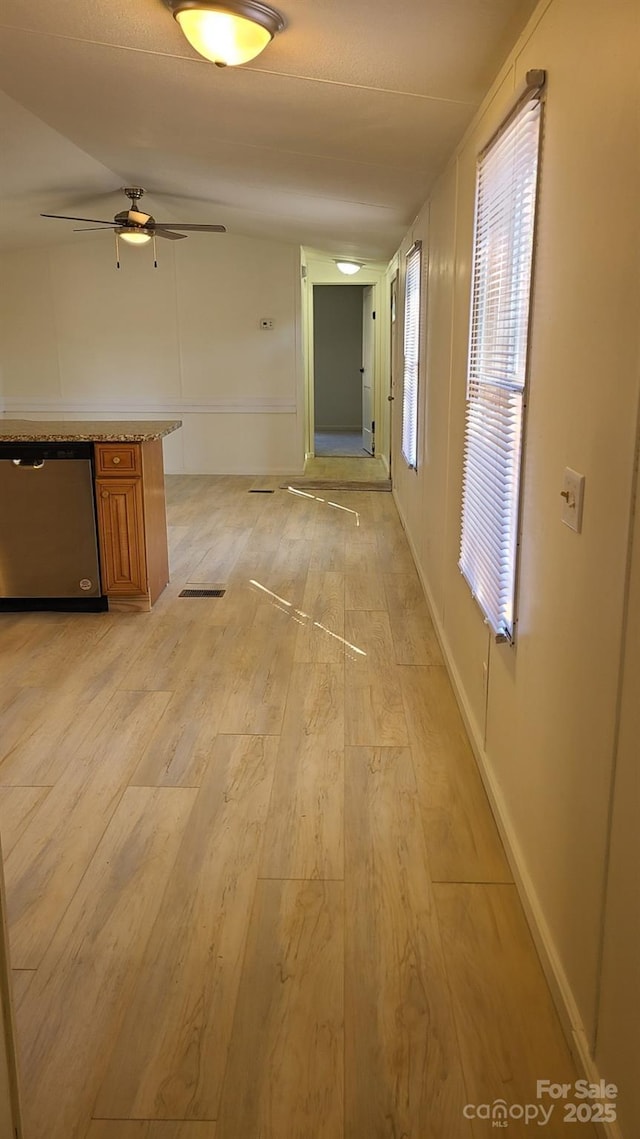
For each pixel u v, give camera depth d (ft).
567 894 5.35
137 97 11.10
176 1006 5.64
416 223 16.65
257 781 8.60
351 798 8.28
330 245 24.53
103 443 13.34
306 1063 5.19
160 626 13.43
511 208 7.06
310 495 24.90
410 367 18.11
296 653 12.25
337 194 15.69
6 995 4.04
